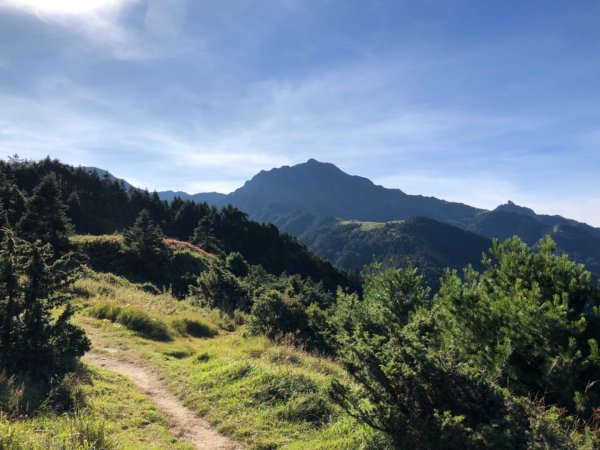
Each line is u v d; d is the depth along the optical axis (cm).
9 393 547
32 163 7962
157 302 1853
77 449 426
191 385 776
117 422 568
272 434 571
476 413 384
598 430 402
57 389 618
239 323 1847
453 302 595
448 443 360
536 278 604
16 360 635
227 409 655
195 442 548
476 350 552
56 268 744
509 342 495
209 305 2139
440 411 393
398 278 888
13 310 680
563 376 466
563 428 404
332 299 3631
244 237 8325
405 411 415
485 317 560
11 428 423
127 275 3041
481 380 405
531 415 377
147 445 505
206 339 1426
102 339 1141
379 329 822
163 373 866
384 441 443
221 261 3588
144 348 1097
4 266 662
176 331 1416
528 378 502
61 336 717
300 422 611
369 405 497
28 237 2845
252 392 707
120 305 1513
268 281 3456
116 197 8250
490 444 342
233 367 828
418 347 415
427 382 393
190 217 8219
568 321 514
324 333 1277
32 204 3064
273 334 1285
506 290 626
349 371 449
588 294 566
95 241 3309
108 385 720
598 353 459
